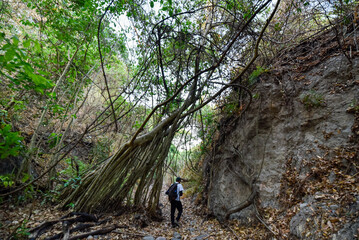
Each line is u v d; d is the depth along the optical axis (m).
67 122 7.25
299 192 3.12
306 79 3.85
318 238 2.25
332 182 2.75
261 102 4.47
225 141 5.61
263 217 3.52
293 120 3.79
